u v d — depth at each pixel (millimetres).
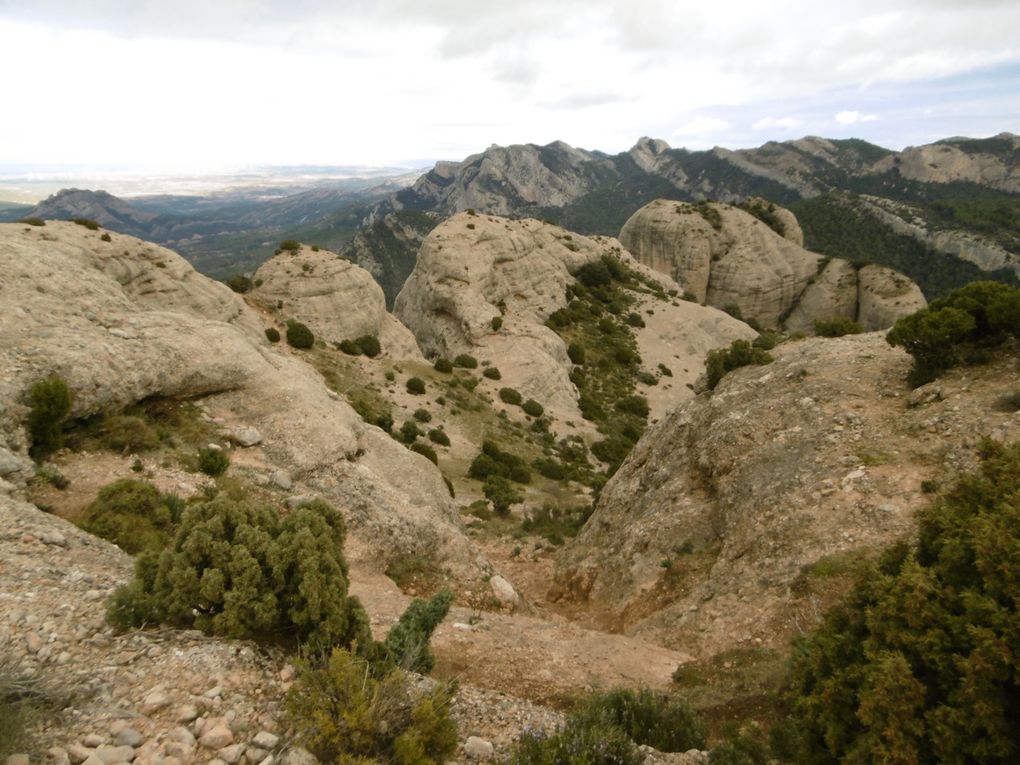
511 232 76062
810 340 24922
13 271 17531
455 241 69812
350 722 5320
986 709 5008
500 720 7578
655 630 14219
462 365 58844
